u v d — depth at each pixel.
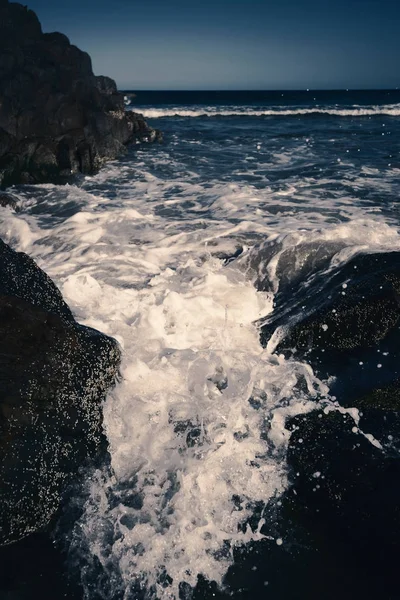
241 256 5.78
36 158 13.20
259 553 2.64
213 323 4.64
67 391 3.02
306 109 32.81
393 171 12.16
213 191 10.40
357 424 3.29
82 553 2.63
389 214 8.35
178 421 3.32
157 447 3.17
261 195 9.80
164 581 2.53
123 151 15.63
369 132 21.16
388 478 2.89
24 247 7.38
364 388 3.61
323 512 2.80
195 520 2.79
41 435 2.82
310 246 5.38
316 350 4.09
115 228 7.85
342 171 12.20
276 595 2.46
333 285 4.69
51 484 2.79
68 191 11.10
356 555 2.58
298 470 3.03
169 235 7.46
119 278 5.86
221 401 3.50
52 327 3.08
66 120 14.33
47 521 2.73
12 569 2.53
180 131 21.92
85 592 2.47
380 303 4.10
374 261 4.69
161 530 2.73
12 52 15.24
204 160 14.47
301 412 3.45
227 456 3.11
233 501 2.90
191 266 5.93
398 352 3.85
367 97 64.81
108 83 18.42
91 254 6.77
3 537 2.61
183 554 2.63
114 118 16.36
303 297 4.81
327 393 3.64
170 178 12.12
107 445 3.11
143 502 2.88
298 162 13.73
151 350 4.07
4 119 13.67
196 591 2.49
